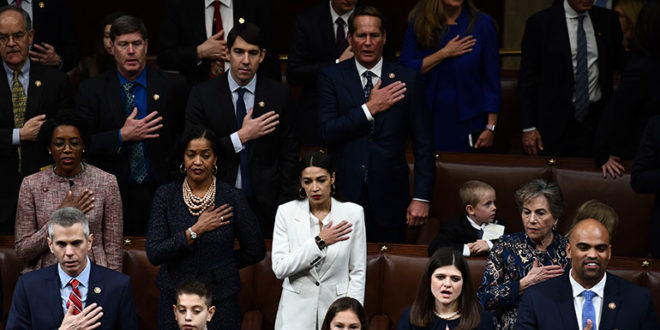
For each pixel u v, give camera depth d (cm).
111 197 1930
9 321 1709
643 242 2253
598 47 2362
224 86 2064
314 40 2394
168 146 2122
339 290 1811
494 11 3212
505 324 1692
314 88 2411
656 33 2050
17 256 1902
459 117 2353
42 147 1912
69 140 1891
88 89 2109
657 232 1953
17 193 2172
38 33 2467
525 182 2312
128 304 1728
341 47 2394
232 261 1789
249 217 1808
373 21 2023
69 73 2786
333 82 2064
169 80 2138
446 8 2342
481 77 2369
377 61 2067
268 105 2055
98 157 2083
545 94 2383
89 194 1875
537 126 2402
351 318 1623
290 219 1842
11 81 2183
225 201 1797
